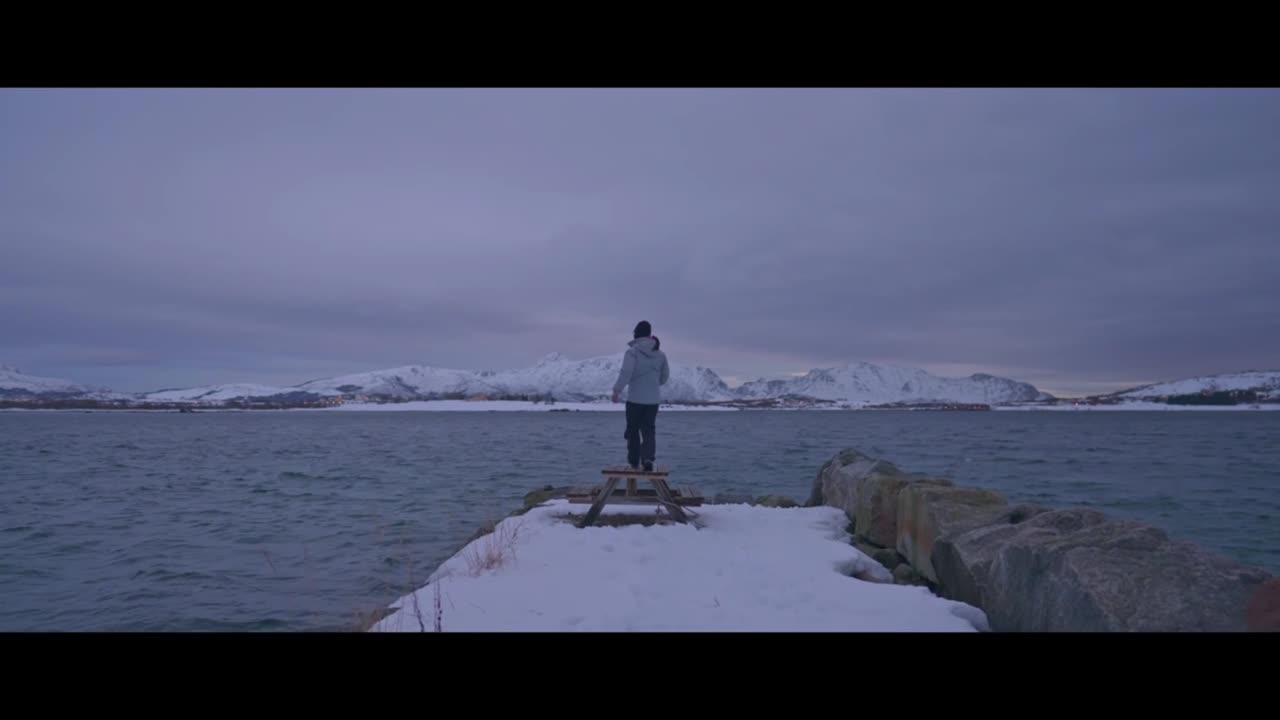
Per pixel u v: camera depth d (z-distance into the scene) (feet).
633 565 23.02
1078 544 16.85
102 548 44.11
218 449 163.84
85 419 624.59
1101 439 234.99
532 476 93.40
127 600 31.86
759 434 272.31
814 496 45.68
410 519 54.95
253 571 37.40
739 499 45.78
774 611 18.34
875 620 17.57
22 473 98.53
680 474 99.19
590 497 31.30
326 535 48.11
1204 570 15.03
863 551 31.09
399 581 34.99
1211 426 410.52
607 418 652.07
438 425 412.77
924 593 20.29
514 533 26.48
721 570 22.58
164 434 266.57
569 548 25.11
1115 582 15.19
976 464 122.31
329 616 29.04
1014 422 519.60
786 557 24.93
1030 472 106.83
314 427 373.20
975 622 18.72
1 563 39.70
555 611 18.08
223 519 55.67
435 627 16.89
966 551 21.30
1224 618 13.84
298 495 71.87
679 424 449.06
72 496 71.31
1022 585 17.78
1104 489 84.12
